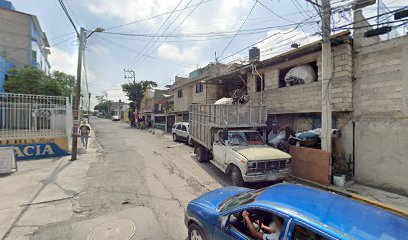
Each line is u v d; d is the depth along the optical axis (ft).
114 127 116.37
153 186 23.93
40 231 14.79
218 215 11.18
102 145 53.06
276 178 22.89
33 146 36.58
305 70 31.65
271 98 37.17
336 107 26.94
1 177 26.22
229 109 29.60
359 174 25.40
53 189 22.40
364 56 25.26
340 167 25.38
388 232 7.37
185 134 55.42
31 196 20.58
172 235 14.56
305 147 27.30
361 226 7.61
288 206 9.08
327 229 7.39
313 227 7.64
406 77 21.71
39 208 18.20
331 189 23.39
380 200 20.47
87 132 47.21
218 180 26.89
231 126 29.40
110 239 13.94
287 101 34.27
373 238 7.02
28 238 13.97
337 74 26.86
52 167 31.07
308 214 8.34
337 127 27.86
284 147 29.19
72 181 25.00
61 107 40.04
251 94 41.39
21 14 82.23
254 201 10.30
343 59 26.27
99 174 28.17
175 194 21.74
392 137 22.70
